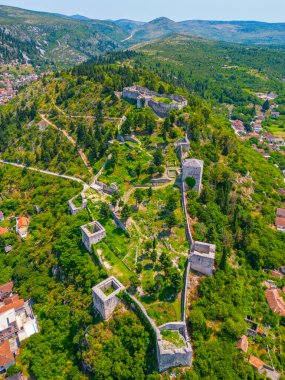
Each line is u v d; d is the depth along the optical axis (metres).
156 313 73.12
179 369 65.38
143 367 66.75
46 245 111.69
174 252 88.94
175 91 180.38
